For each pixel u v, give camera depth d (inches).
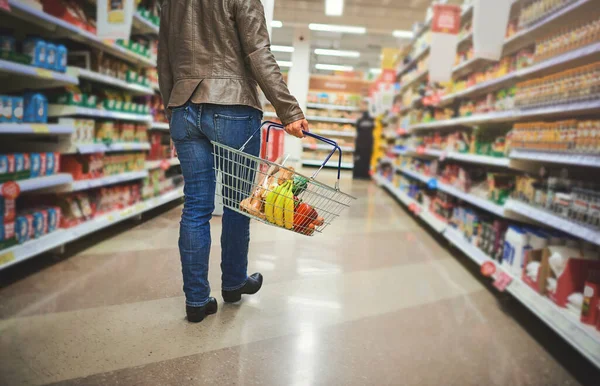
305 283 103.7
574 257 83.1
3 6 83.0
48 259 107.6
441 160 181.8
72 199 117.4
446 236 153.6
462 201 166.1
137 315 78.9
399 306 94.1
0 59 85.5
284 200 60.5
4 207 89.4
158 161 175.5
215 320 78.9
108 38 116.4
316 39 560.4
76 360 62.5
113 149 134.2
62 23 104.5
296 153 390.9
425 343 76.7
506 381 65.7
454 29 165.5
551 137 93.2
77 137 115.5
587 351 66.1
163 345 68.6
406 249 148.1
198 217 74.5
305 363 66.5
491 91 153.7
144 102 171.2
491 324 87.7
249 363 65.2
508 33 131.3
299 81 398.3
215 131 71.1
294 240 145.5
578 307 76.2
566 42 92.8
